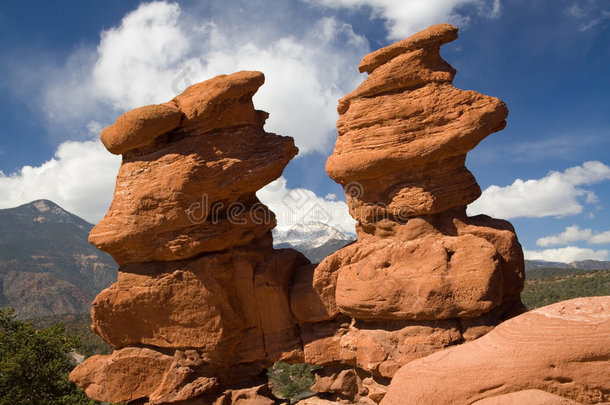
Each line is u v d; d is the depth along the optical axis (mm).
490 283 12664
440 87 14266
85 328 82125
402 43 14586
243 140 15688
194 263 15312
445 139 13680
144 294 15250
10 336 23422
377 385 13945
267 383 16109
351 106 15180
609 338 9578
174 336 15430
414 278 13375
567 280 84062
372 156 14242
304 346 15602
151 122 14883
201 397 15266
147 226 14914
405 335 13469
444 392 10352
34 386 22125
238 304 15953
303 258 17250
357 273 14375
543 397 9562
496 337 10852
